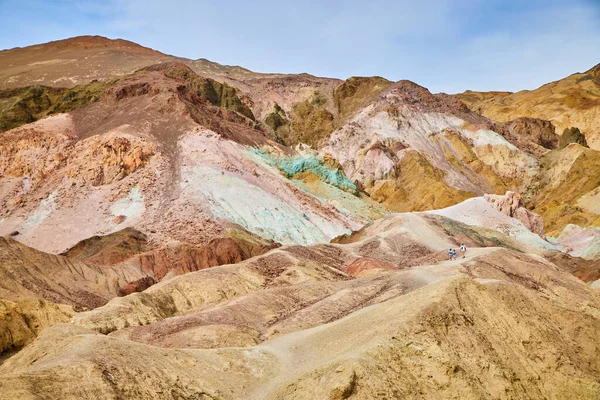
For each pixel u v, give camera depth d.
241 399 37.28
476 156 187.50
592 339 46.78
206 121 141.12
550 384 41.09
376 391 34.88
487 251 75.94
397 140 186.88
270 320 58.78
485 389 38.09
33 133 129.00
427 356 38.19
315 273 77.69
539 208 160.12
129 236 99.06
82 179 116.69
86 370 33.19
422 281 60.81
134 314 61.81
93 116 141.38
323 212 126.81
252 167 130.00
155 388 34.91
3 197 115.62
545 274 66.56
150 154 122.56
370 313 45.47
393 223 103.50
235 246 95.75
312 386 35.41
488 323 42.59
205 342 50.97
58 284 77.00
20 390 29.84
